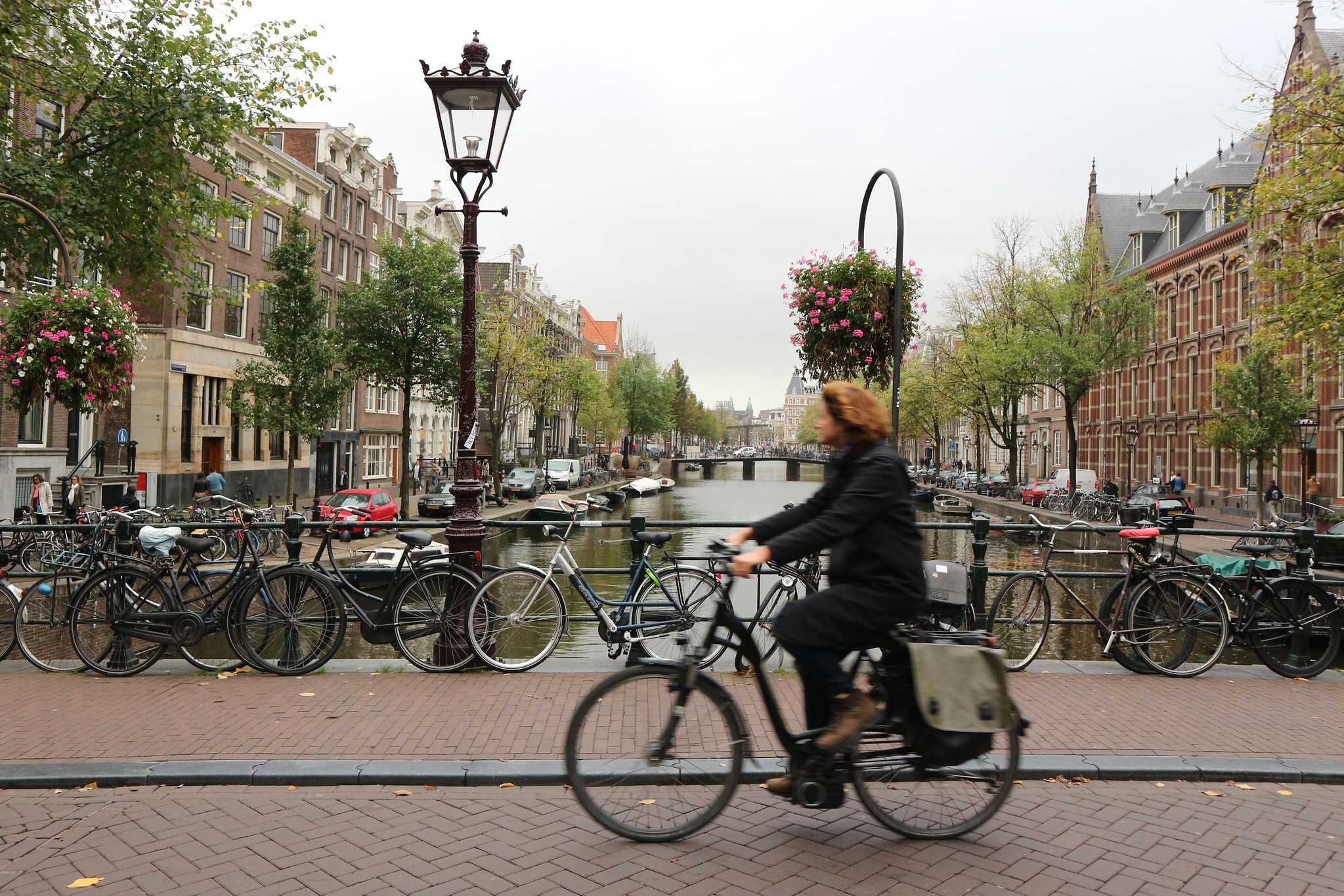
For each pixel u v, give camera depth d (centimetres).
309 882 351
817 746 373
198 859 372
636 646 702
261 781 463
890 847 384
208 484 2023
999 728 380
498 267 6700
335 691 626
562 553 712
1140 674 701
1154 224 4891
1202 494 3906
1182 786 469
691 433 13575
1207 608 700
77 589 681
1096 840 394
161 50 1345
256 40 1420
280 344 2362
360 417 4112
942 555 2162
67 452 2139
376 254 4119
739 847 383
